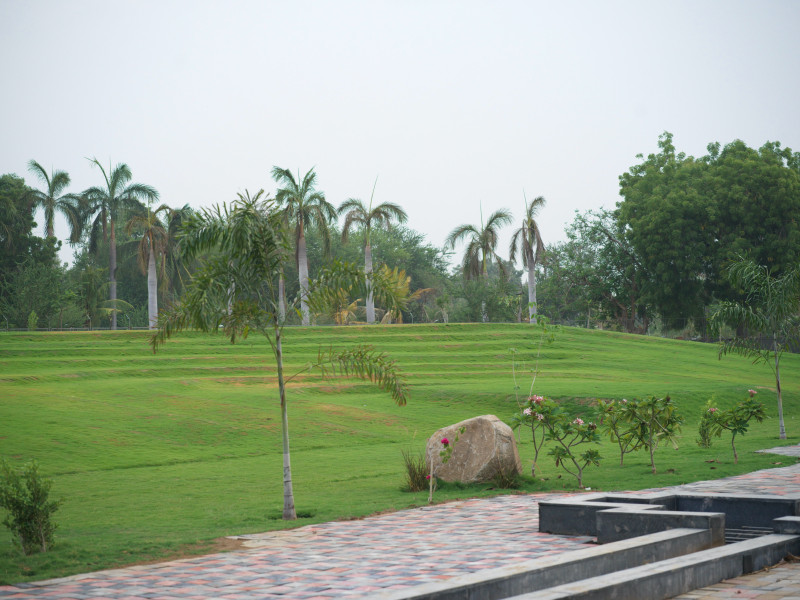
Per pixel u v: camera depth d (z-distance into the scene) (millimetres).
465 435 16766
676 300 66500
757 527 10039
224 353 45781
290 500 12977
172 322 13852
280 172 57938
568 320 92000
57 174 66438
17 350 43062
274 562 9328
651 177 70500
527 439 26297
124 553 10047
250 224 13695
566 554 7605
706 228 65562
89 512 13891
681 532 8633
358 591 7648
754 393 19312
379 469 19688
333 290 14250
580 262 76688
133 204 66188
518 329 57719
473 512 13125
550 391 33375
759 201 64625
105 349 44719
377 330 54656
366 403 33344
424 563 8969
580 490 15477
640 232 66375
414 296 76500
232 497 15617
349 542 10617
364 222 60875
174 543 10680
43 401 29172
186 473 19547
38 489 10461
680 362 50469
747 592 6887
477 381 38938
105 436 24172
